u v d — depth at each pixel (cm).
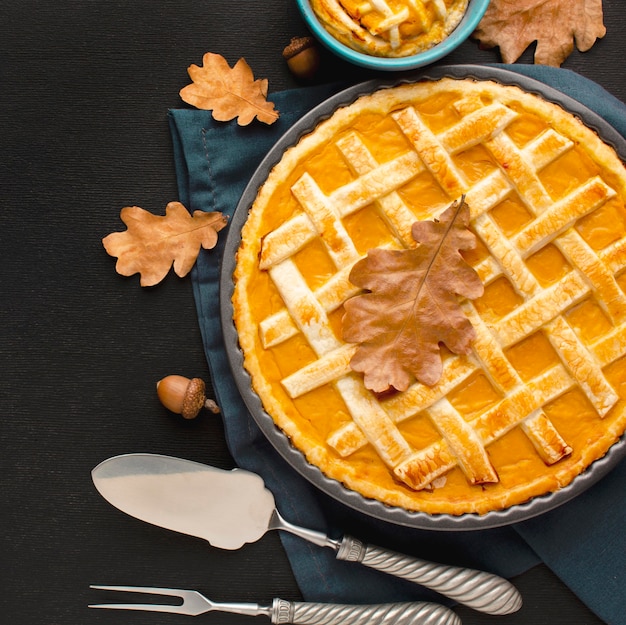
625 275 75
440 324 73
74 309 82
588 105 79
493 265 75
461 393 75
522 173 74
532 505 75
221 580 81
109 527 82
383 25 75
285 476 81
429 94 75
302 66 80
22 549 82
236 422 80
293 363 75
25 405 82
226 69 80
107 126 82
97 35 81
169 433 82
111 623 81
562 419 75
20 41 81
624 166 76
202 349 82
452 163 75
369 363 74
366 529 81
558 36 80
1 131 81
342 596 81
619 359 75
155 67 82
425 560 80
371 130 76
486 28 80
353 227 75
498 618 81
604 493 80
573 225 75
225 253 76
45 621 81
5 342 82
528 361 75
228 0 81
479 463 74
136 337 82
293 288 75
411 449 75
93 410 82
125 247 80
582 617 81
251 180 76
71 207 82
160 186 82
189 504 80
